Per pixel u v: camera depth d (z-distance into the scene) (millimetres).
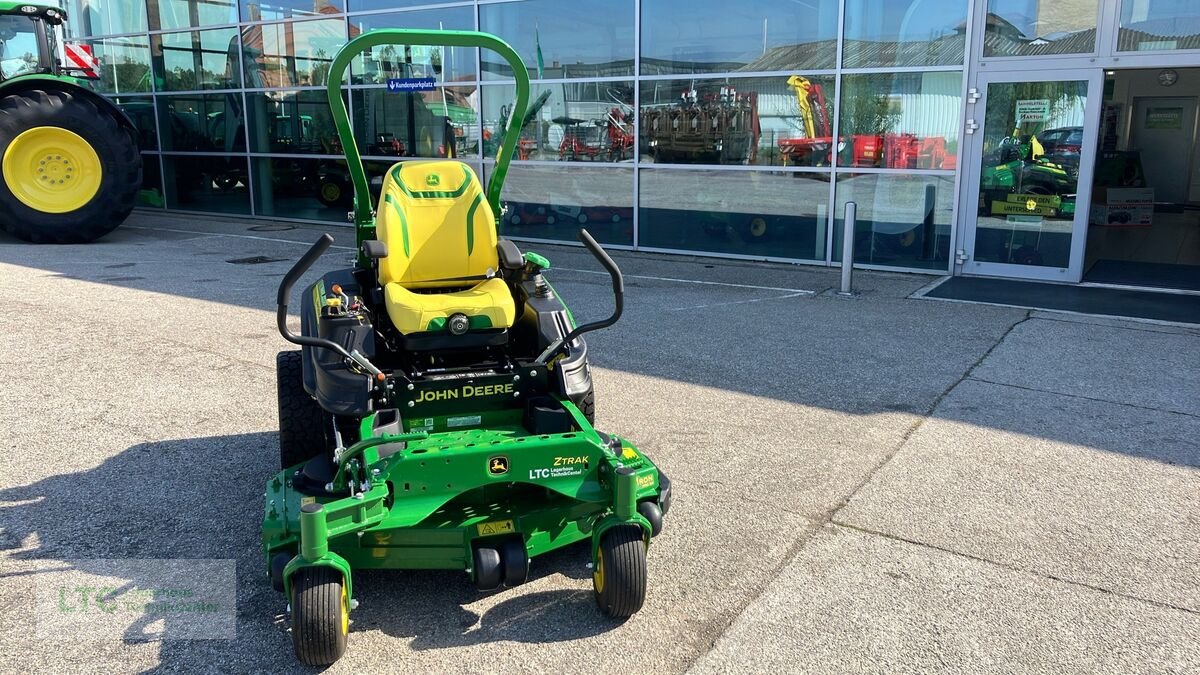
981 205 9859
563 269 10672
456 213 4168
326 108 14336
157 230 13953
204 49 15398
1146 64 8727
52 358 6527
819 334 7398
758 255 11312
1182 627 3262
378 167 14055
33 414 5391
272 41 14609
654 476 3467
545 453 3289
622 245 12266
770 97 10797
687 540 3904
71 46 16531
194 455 4801
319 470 3596
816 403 5684
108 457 4758
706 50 11070
